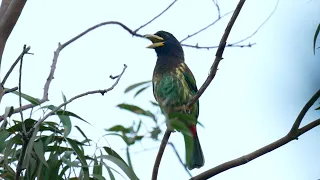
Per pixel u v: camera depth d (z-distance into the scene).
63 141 7.30
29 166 7.16
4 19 7.67
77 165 7.02
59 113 7.26
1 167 7.49
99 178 7.04
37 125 6.75
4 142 7.25
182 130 6.04
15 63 7.24
